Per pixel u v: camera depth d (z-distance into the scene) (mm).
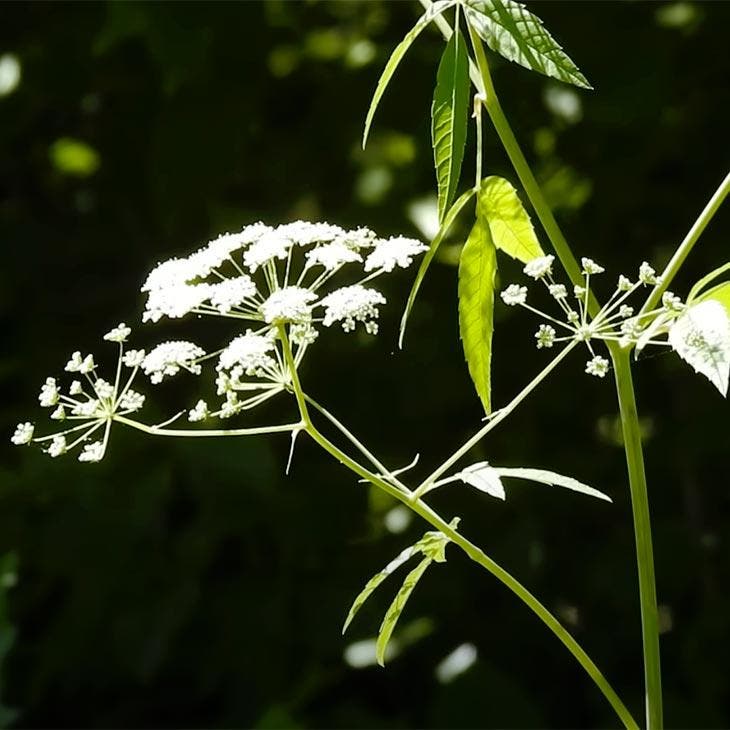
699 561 8617
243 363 3885
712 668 8320
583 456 8680
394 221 7930
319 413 8539
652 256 8609
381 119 8438
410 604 8375
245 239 4172
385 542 8414
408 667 8633
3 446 8617
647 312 3996
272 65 8633
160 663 7770
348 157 8539
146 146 8938
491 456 8703
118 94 8961
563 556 8734
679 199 8602
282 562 8297
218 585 8344
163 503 7805
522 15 3762
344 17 8836
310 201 8633
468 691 8086
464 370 8508
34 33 8820
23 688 8445
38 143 9320
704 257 8547
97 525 7805
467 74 3875
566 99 8094
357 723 8094
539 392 8727
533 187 4113
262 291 8016
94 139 9109
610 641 8695
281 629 8156
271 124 8766
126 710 8656
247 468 7703
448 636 8609
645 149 8469
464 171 8180
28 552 7992
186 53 7848
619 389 4121
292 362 3953
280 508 8203
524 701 8062
